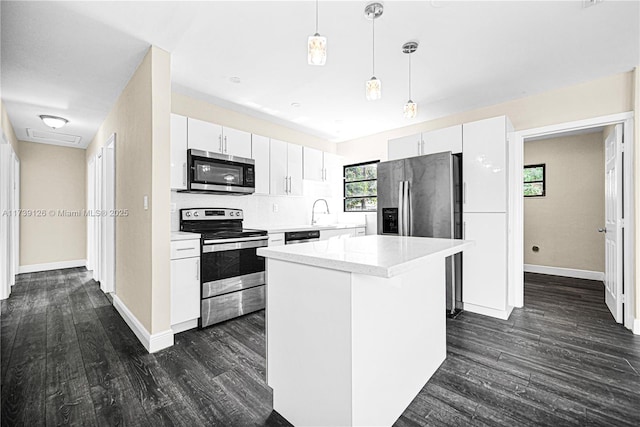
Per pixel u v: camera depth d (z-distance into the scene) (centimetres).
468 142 312
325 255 135
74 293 378
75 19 192
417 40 217
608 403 163
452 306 304
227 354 220
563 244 469
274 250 153
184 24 199
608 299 318
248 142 348
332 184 487
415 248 157
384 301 144
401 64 253
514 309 320
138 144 249
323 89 306
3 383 182
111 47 225
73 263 538
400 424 149
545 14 189
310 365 140
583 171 453
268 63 252
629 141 267
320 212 489
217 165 309
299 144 461
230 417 154
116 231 321
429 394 173
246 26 201
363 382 129
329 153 476
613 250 297
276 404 159
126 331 260
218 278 278
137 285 253
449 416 154
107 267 368
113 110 332
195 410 159
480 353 221
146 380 186
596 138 443
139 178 247
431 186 316
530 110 322
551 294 373
